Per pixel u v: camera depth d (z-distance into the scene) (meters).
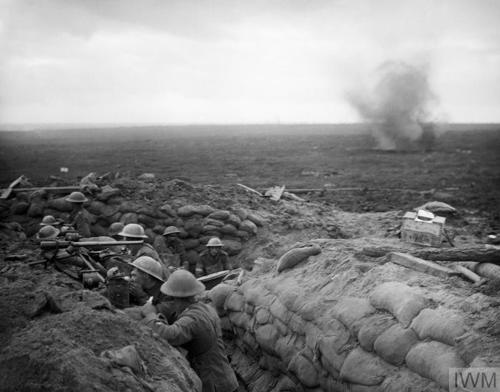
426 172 30.81
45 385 3.33
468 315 4.12
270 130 122.12
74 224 9.94
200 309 4.94
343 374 4.59
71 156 41.50
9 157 40.44
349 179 27.50
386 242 9.53
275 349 5.82
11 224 10.70
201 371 4.82
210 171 30.92
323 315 5.28
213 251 9.61
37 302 4.39
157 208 10.83
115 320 4.20
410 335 4.27
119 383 3.48
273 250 10.59
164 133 103.44
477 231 12.99
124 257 7.20
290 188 23.89
